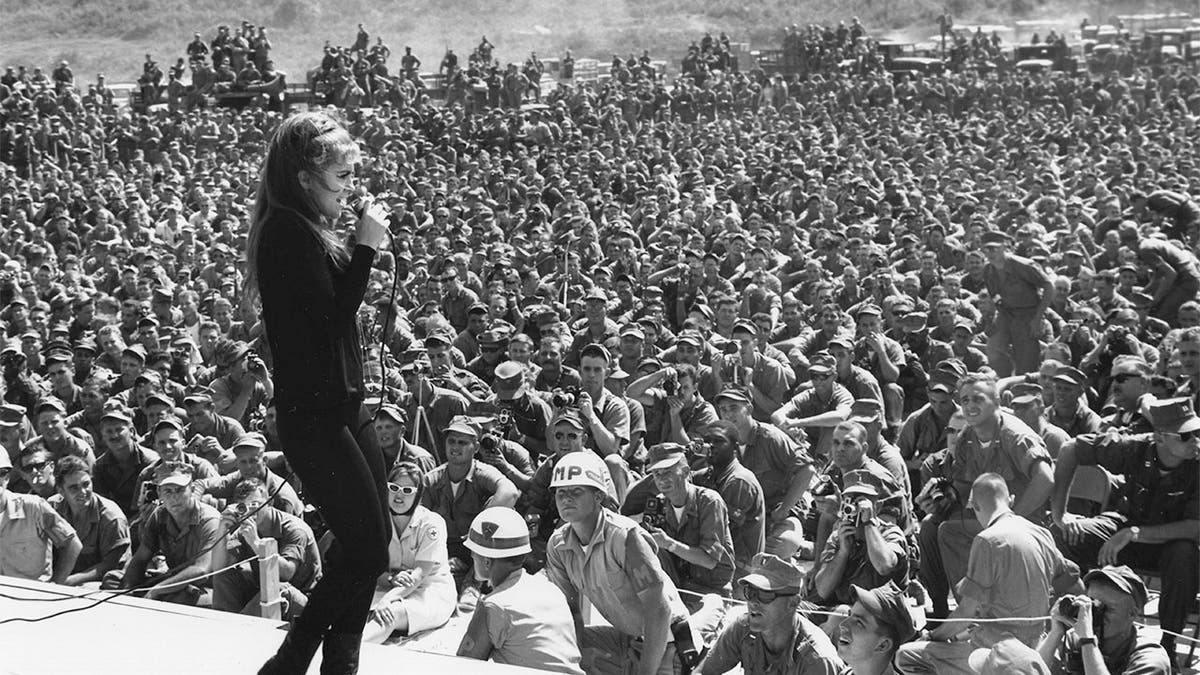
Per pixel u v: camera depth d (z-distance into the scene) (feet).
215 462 38.96
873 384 42.86
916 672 26.21
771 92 173.27
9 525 33.06
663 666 25.58
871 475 31.73
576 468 23.86
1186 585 28.27
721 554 30.68
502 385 40.68
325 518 12.75
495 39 242.99
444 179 110.73
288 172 12.32
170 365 49.42
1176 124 145.89
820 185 95.71
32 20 250.57
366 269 12.31
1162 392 34.58
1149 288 59.88
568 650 24.93
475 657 24.88
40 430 38.40
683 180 108.78
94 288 70.85
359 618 13.19
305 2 250.16
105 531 34.40
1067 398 36.99
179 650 14.52
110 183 110.01
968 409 30.76
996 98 165.07
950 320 50.75
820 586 28.73
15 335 58.54
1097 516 30.53
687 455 33.91
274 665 13.01
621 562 23.95
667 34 246.06
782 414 41.73
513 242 80.59
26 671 13.85
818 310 56.29
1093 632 24.27
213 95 163.73
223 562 30.63
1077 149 126.52
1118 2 247.91
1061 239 73.82
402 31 247.50
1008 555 26.11
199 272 73.31
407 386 41.55
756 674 23.49
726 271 69.92
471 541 25.45
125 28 249.34
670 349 48.67
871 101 167.73
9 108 150.51
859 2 260.01
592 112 150.71
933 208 86.94
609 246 75.92
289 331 12.28
